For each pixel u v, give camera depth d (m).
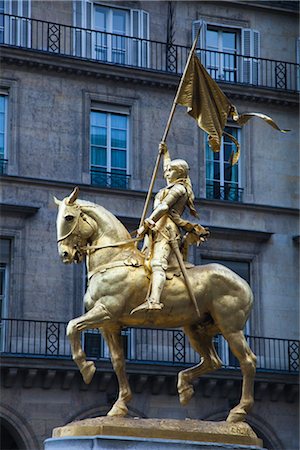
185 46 51.81
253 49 53.25
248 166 52.31
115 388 46.56
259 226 51.88
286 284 51.94
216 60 52.56
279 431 49.62
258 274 51.50
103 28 50.81
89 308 20.25
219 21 52.94
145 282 19.94
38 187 47.81
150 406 47.25
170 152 50.69
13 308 46.62
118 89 50.16
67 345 46.81
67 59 48.78
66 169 48.62
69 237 20.19
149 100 50.66
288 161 53.16
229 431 19.53
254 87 52.50
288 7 54.00
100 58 50.38
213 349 20.91
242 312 20.36
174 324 20.22
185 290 20.03
